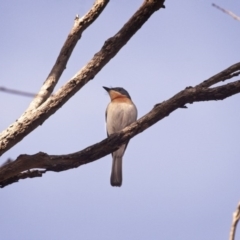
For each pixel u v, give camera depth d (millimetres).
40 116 9203
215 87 9289
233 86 9219
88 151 9375
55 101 9305
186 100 9398
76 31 10125
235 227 5832
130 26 9578
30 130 9180
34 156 8992
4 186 9164
